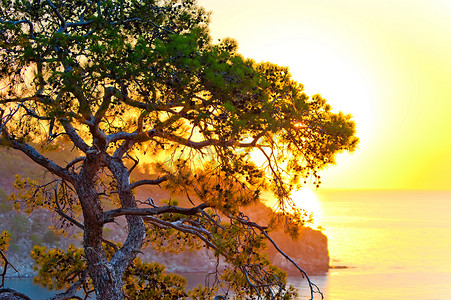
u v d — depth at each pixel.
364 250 144.62
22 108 12.78
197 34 12.39
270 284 15.73
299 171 14.36
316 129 13.33
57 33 11.57
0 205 77.75
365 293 81.62
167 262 74.56
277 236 92.44
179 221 16.53
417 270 115.12
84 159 14.38
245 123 11.22
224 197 11.64
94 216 14.06
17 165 85.44
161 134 12.46
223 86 11.16
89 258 14.25
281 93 13.08
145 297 16.16
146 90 11.62
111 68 11.16
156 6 13.89
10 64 12.23
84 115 12.13
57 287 16.69
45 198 18.08
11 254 71.75
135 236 15.45
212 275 71.56
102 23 13.00
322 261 96.75
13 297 15.10
